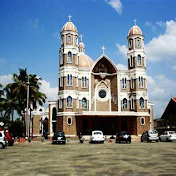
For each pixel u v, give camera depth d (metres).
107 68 59.59
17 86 50.53
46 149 25.50
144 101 55.44
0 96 51.12
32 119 77.75
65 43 54.38
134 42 57.50
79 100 55.41
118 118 54.94
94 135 38.91
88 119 54.72
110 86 59.09
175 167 12.55
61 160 15.78
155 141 41.91
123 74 58.00
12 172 11.45
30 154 19.95
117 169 12.02
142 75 56.38
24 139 43.44
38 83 55.53
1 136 27.48
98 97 57.94
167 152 20.56
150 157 16.97
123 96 57.19
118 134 39.53
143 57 57.31
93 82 58.00
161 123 69.06
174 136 39.19
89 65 59.16
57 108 54.09
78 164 13.90
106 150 23.34
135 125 54.59
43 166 13.23
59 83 54.50
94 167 12.74
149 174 10.65
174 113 55.19
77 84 54.81
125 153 20.03
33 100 52.88
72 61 53.97
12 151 23.11
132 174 10.66
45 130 76.69
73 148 26.73
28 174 10.90
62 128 51.91
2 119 53.62
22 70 52.94
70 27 54.88
